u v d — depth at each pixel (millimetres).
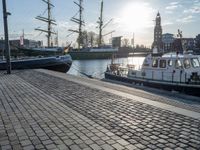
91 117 6961
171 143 5008
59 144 4988
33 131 5777
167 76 17797
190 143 4996
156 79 18641
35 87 12641
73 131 5762
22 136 5449
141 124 6293
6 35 19906
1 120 6688
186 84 16391
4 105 8516
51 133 5629
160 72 18359
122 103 8820
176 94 15430
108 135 5488
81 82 14734
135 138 5301
